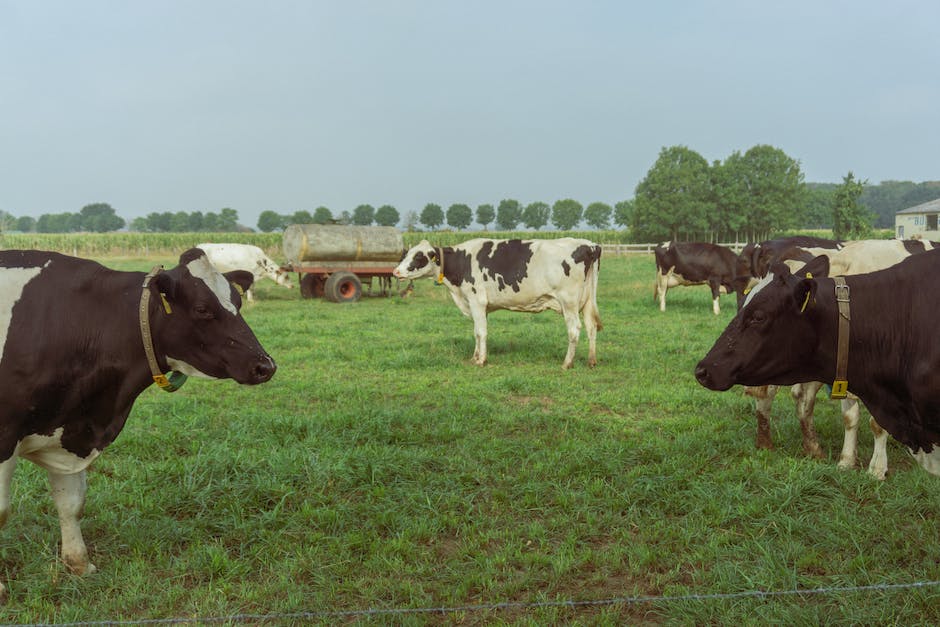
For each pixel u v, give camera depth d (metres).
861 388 3.62
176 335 3.64
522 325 14.20
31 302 3.49
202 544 4.23
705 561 3.98
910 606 3.45
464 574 3.86
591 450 5.76
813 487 4.89
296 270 20.05
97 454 3.85
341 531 4.41
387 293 21.56
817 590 3.52
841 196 56.88
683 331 12.97
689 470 5.32
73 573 3.86
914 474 5.13
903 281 3.46
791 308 3.49
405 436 6.28
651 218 93.62
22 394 3.42
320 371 9.63
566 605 3.55
